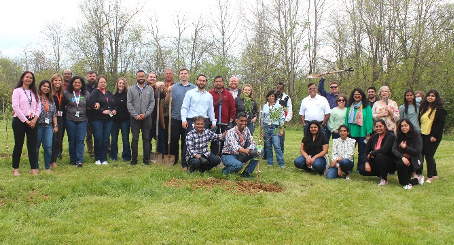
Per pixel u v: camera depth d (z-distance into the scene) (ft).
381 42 73.26
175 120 25.76
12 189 17.89
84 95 25.41
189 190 19.30
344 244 13.33
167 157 26.00
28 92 21.16
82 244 12.78
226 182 20.95
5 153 29.45
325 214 16.42
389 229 14.87
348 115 26.35
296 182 22.31
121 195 18.11
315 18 82.79
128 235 13.57
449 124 66.90
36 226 14.21
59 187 18.48
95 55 82.38
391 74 70.08
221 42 102.47
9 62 111.86
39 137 22.33
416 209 17.53
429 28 69.21
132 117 25.59
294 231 14.44
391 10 70.33
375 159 22.58
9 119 27.48
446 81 67.82
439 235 14.44
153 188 18.84
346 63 81.10
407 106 25.16
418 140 21.91
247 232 14.16
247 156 23.22
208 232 14.06
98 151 26.07
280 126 23.26
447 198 19.38
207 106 25.27
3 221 14.39
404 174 21.66
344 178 24.27
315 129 25.09
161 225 14.57
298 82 86.02
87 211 15.84
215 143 25.55
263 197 18.49
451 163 30.19
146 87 26.02
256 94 27.68
